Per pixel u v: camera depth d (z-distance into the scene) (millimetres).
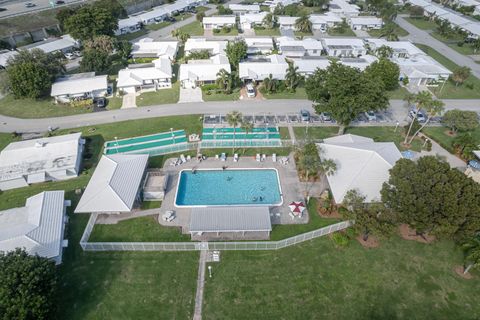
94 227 49406
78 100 82000
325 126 73500
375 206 43688
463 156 63406
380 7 146875
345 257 45125
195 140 68438
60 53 100062
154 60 100125
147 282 41938
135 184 53094
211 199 55094
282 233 48781
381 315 38594
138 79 87250
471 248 43469
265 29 133750
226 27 132000
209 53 103000
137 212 52125
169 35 128000
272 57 98688
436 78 90688
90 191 51375
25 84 78438
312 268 43750
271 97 85312
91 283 41750
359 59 96500
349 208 49875
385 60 84250
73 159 59562
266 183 58406
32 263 36406
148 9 161500
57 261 43625
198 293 40719
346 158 54719
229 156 64312
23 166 57844
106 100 83625
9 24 120875
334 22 134500
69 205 53375
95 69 92938
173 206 53250
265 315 38562
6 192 56406
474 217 39438
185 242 46656
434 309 39156
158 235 48312
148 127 73375
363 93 59812
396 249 46156
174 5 155000
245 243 45906
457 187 40219
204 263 44312
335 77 61531
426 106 62312
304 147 57906
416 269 43594
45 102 83562
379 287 41438
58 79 87875
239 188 57312
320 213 52094
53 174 58281
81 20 102875
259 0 179000
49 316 35250
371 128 72750
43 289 35594
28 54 86250
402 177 43844
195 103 82562
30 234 43875
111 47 98750
